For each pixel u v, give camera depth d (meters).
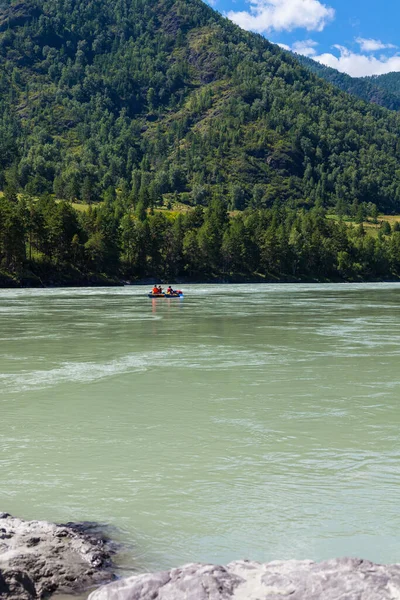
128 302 74.94
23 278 133.62
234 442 14.48
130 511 10.39
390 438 14.76
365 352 29.59
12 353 29.41
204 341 34.25
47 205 161.50
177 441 14.59
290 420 16.52
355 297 88.19
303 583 6.43
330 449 13.88
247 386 21.16
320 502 10.73
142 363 26.25
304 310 60.00
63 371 24.30
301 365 25.67
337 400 18.91
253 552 8.84
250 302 74.81
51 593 7.35
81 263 152.25
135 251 168.38
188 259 179.62
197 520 9.98
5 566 7.75
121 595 6.45
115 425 16.09
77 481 11.89
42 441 14.66
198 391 20.34
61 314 54.78
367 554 8.80
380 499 10.85
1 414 17.30
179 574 6.71
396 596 6.08
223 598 6.22
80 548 8.59
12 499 10.95
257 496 11.05
